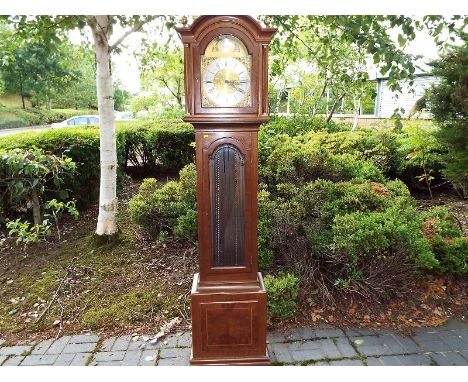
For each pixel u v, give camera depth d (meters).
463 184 4.45
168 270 3.62
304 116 8.55
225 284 2.33
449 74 3.93
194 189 3.98
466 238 3.31
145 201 4.02
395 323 2.82
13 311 3.05
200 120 2.13
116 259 3.83
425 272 3.24
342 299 3.06
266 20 2.04
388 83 3.44
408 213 3.33
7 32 3.99
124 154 7.18
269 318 2.80
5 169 4.02
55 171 4.23
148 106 13.56
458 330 2.75
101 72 3.73
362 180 4.08
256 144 2.22
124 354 2.53
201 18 2.01
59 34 4.41
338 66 6.47
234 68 2.10
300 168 4.36
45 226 4.28
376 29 3.39
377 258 2.91
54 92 17.09
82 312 3.03
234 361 2.36
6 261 3.88
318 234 3.26
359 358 2.47
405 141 6.19
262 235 3.21
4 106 18.61
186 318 2.92
